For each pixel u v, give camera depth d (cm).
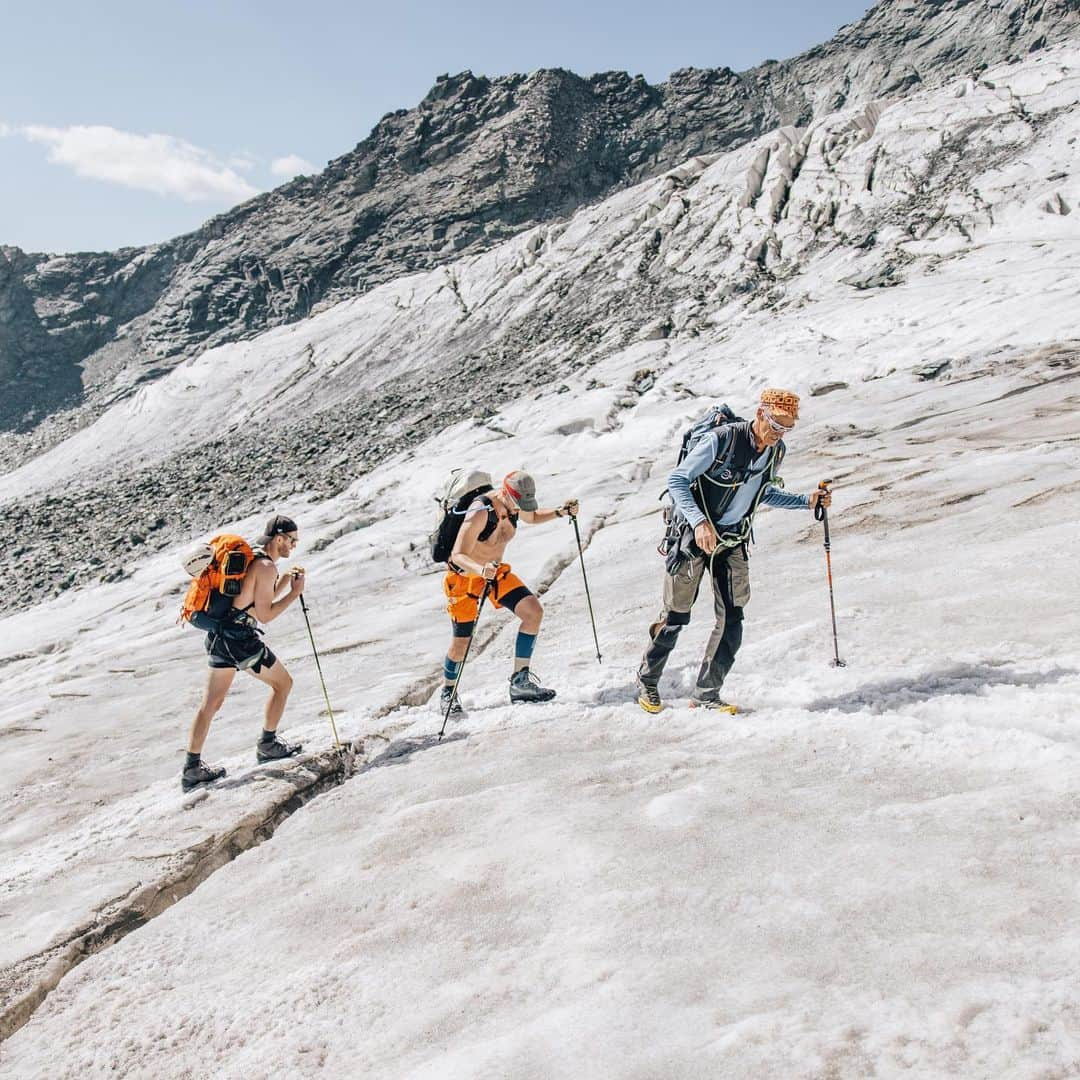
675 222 4522
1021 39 11075
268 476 3309
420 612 1134
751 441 492
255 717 809
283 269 10456
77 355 12362
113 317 12688
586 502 1542
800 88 12512
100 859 519
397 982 325
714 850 357
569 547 1271
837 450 1489
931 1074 216
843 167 3953
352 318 6531
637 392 2441
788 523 1068
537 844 395
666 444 1944
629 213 5431
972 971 251
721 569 525
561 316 4391
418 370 4978
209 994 354
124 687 1081
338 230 10688
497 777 500
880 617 654
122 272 12838
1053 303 2133
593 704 603
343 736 646
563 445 2131
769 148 4512
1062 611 586
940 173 3553
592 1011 273
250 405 5850
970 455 1204
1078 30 10788
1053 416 1415
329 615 1296
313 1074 288
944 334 2170
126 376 10519
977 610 625
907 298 2525
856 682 541
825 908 300
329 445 3597
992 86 3928
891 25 12662
